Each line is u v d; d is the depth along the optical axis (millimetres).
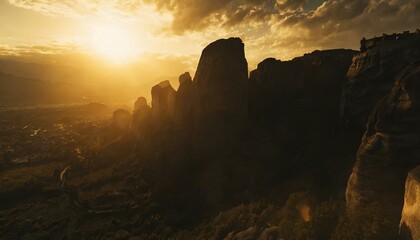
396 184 38094
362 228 32594
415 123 37594
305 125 102938
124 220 91188
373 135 42656
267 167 93750
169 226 83562
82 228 89938
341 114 89000
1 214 104062
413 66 39812
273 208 62000
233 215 68312
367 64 77562
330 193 64062
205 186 95062
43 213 101938
